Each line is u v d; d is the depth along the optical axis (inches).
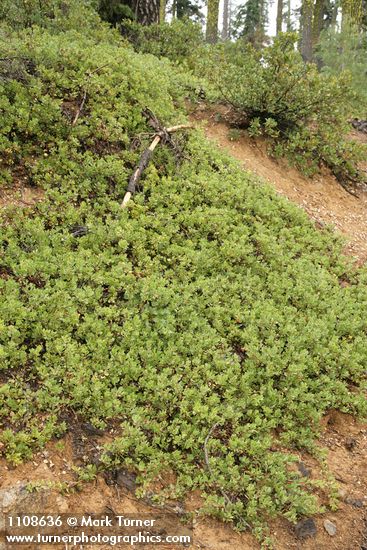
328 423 219.6
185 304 237.0
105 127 310.5
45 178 277.9
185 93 417.4
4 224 245.9
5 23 381.7
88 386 192.1
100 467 174.1
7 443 169.3
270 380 215.2
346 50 639.8
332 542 173.2
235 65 462.6
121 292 235.8
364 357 243.0
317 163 419.5
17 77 311.4
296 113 410.9
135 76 356.2
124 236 255.4
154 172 300.7
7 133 288.5
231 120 415.5
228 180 323.0
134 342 213.6
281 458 189.2
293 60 403.5
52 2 424.8
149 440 185.6
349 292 285.4
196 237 279.6
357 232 369.7
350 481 194.5
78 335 209.3
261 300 257.3
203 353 219.0
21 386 186.4
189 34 517.0
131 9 542.6
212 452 187.5
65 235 247.4
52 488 163.9
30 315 204.7
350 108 473.7
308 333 242.1
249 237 294.2
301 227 329.7
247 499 177.3
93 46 391.9
